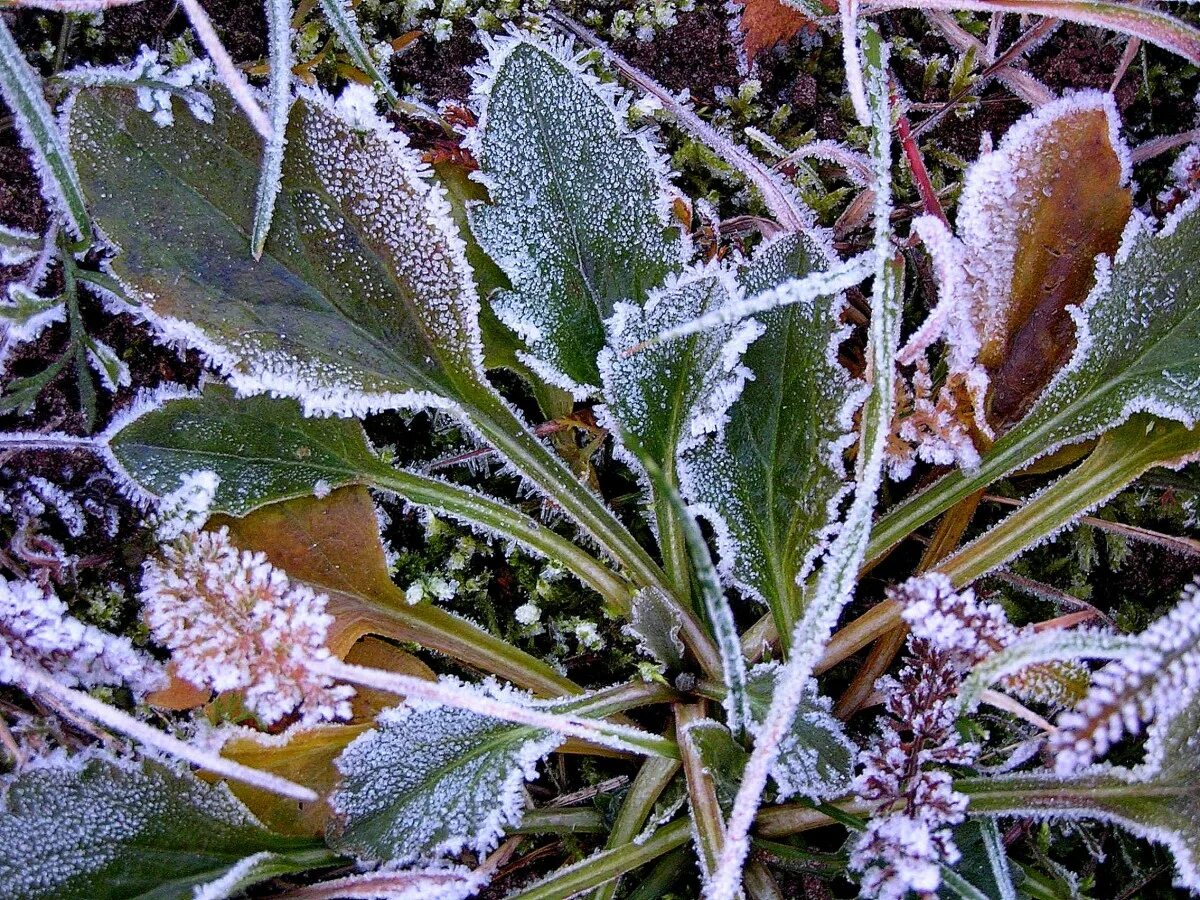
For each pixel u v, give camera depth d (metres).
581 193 0.18
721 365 0.18
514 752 0.17
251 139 0.17
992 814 0.17
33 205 0.18
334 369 0.18
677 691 0.19
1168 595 0.20
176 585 0.17
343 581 0.18
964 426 0.18
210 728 0.17
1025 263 0.18
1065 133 0.18
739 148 0.20
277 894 0.17
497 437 0.19
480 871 0.17
